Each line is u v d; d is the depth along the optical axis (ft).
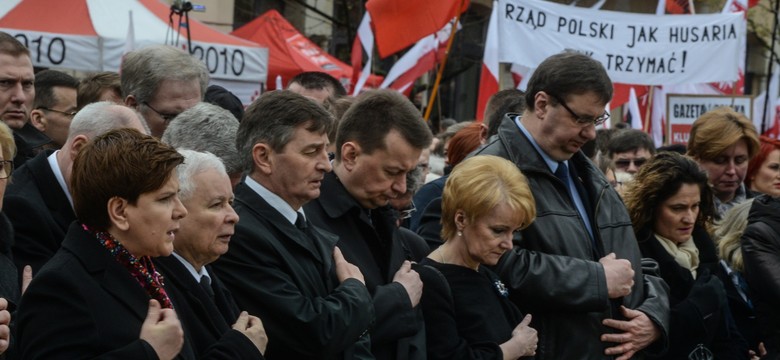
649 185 16.26
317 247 12.26
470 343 13.24
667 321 14.96
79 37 32.14
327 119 12.18
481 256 13.37
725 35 29.01
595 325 14.47
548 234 14.37
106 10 33.50
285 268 11.74
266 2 62.59
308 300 11.54
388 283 12.83
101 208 9.91
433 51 33.30
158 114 15.38
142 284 10.12
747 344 16.93
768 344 16.42
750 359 16.89
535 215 13.70
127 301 9.85
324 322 11.38
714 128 19.29
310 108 12.07
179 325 9.73
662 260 16.22
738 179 19.54
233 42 35.99
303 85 20.01
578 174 15.46
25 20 31.86
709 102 31.09
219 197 11.08
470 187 13.30
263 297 11.48
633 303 14.96
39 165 12.82
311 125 12.02
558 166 14.96
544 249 14.32
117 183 9.83
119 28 33.14
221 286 11.48
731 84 37.55
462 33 61.82
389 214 13.30
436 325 13.14
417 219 17.69
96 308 9.68
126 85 15.60
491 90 29.53
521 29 28.04
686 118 31.30
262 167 12.05
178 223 10.21
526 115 14.96
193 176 11.00
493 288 13.75
